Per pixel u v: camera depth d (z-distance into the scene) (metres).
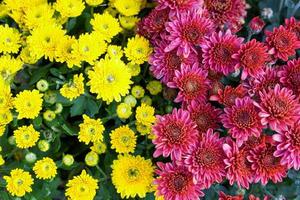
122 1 0.62
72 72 0.59
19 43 0.60
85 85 0.58
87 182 0.55
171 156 0.54
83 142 0.61
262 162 0.53
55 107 0.57
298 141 0.52
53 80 0.58
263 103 0.52
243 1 0.62
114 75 0.56
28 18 0.58
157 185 0.54
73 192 0.55
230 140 0.54
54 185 0.57
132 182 0.55
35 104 0.55
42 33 0.57
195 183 0.53
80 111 0.58
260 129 0.53
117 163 0.56
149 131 0.57
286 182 0.61
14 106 0.56
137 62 0.59
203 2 0.60
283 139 0.53
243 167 0.53
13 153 0.58
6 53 0.59
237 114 0.53
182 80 0.57
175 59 0.58
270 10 0.63
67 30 0.62
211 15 0.62
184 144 0.54
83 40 0.56
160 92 0.62
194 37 0.57
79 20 0.63
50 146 0.58
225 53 0.57
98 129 0.56
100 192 0.57
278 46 0.57
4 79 0.56
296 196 0.61
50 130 0.57
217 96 0.56
